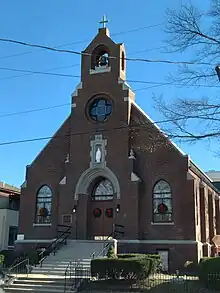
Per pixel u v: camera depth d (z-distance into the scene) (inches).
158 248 1230.9
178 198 1248.8
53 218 1368.1
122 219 1266.0
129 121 1347.2
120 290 920.3
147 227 1258.0
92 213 1341.0
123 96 1358.3
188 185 1245.7
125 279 949.2
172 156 1280.8
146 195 1283.2
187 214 1229.1
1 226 1649.9
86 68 1429.6
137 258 991.0
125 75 1428.4
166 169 1278.3
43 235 1365.7
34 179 1427.2
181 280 949.8
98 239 1290.6
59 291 950.4
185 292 869.8
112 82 1382.9
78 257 1178.6
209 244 1363.2
